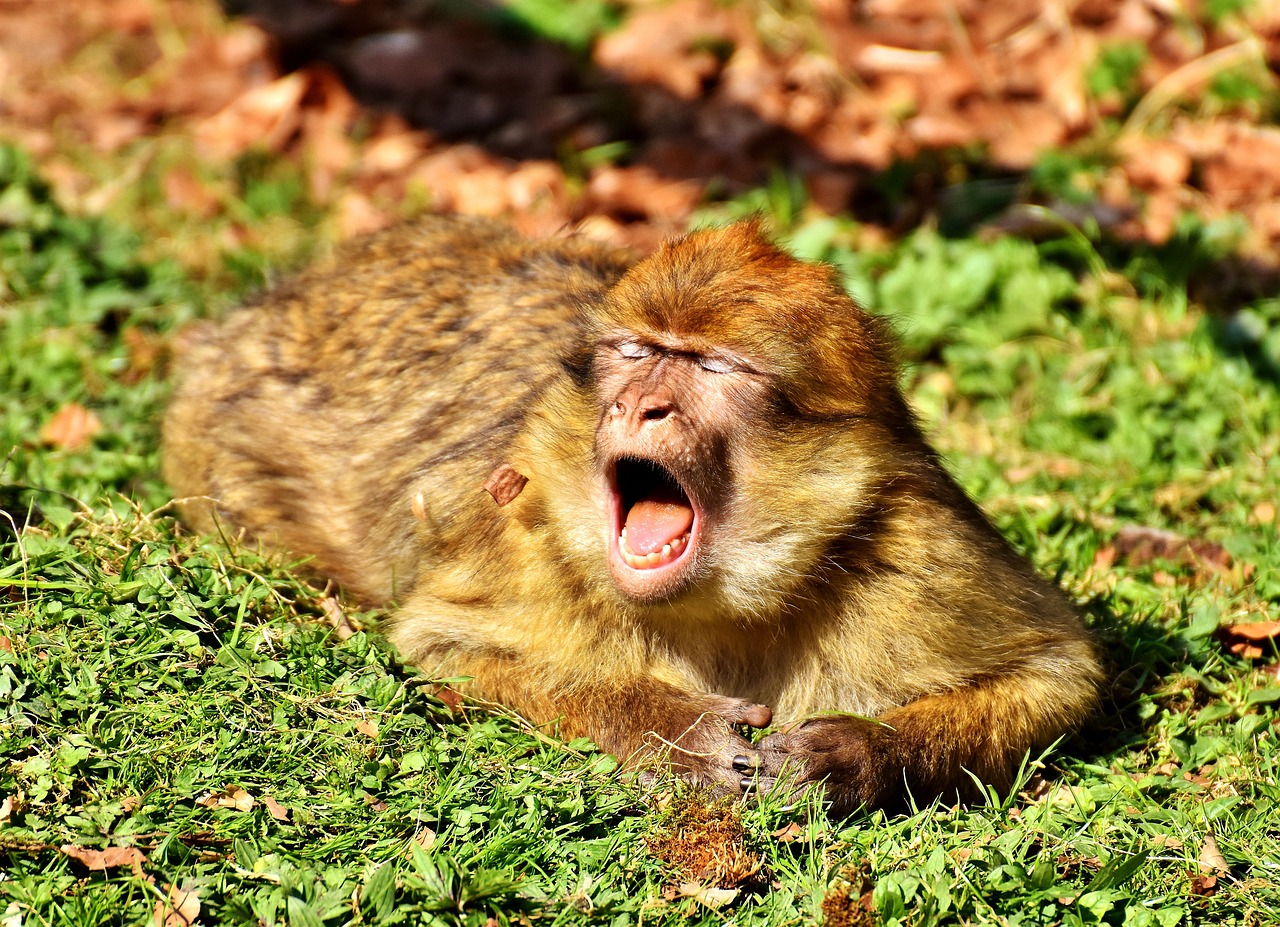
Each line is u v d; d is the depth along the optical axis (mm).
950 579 8750
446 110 19328
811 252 15633
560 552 8789
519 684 8930
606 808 7859
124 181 17469
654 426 8219
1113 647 10352
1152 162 17172
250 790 7680
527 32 20766
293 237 16875
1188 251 15523
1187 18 19125
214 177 17797
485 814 7656
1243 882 7793
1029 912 7391
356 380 11023
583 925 7055
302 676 8484
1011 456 13375
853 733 8469
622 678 8898
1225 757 9094
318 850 7277
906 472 8727
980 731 8766
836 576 8711
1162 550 11773
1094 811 8367
